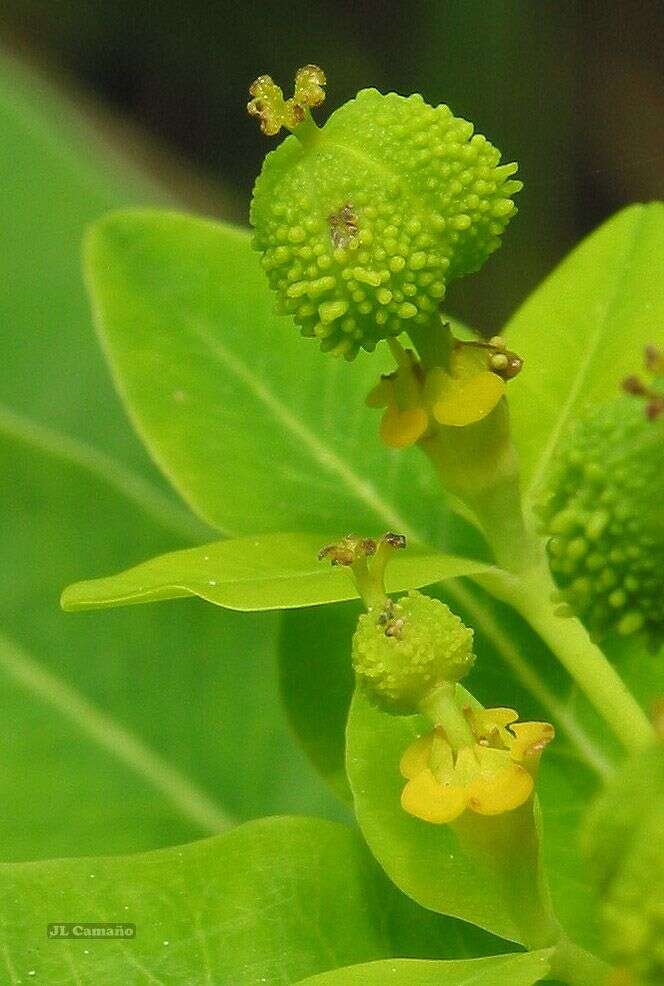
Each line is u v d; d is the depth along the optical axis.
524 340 0.10
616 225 0.10
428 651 0.08
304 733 0.10
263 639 0.11
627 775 0.08
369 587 0.08
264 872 0.09
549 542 0.08
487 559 0.10
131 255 0.10
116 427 0.12
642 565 0.08
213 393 0.10
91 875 0.09
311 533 0.10
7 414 0.12
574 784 0.10
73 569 0.11
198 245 0.10
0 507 0.11
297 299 0.09
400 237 0.09
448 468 0.09
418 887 0.09
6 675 0.11
